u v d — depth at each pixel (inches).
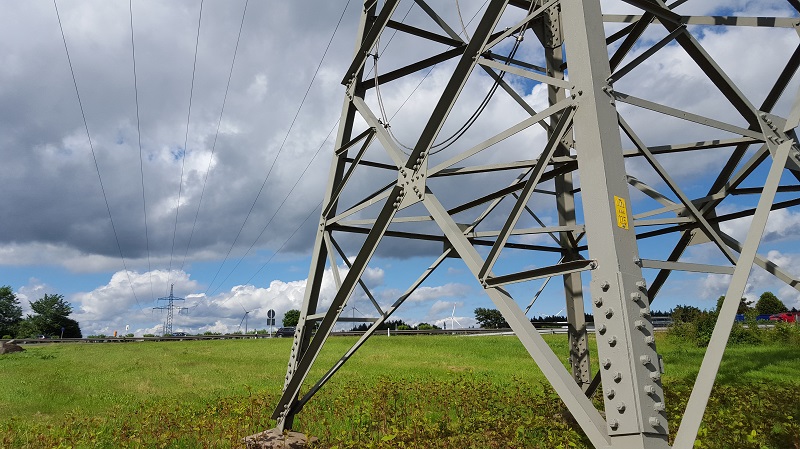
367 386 562.9
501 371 728.3
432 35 348.5
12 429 391.2
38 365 956.6
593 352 876.6
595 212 190.9
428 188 274.1
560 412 362.3
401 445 289.4
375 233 301.9
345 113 360.8
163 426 402.9
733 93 249.1
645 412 170.7
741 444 259.9
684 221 303.0
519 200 220.8
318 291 367.9
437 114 264.4
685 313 1128.2
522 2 379.9
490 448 295.9
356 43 362.6
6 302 4126.5
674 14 242.1
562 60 385.7
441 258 287.4
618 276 180.2
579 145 200.5
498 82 323.9
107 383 706.8
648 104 218.2
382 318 301.4
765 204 191.0
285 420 353.7
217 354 1162.0
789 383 450.6
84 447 364.2
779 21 230.1
